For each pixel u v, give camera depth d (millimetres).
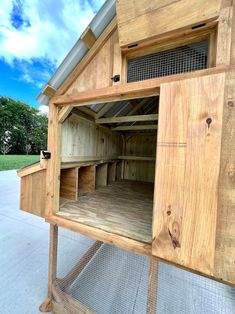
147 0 1060
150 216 1869
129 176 4328
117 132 3932
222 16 889
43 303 1854
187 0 958
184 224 998
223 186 896
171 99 1025
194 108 958
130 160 4297
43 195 1817
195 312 1888
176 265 1045
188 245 990
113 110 2816
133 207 2180
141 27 1108
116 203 2332
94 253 2568
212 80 907
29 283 2174
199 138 948
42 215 1829
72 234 3457
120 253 2688
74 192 2369
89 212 1943
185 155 987
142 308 1909
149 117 2311
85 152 2570
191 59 1085
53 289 1866
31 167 1860
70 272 2223
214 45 961
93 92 1380
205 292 2107
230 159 876
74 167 2346
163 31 1051
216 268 921
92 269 2408
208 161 928
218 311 1900
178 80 1003
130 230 1509
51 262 1859
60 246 3064
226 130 882
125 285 2199
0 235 3402
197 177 958
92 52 1375
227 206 889
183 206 998
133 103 2826
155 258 1165
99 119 2697
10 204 5090
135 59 1276
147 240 1337
